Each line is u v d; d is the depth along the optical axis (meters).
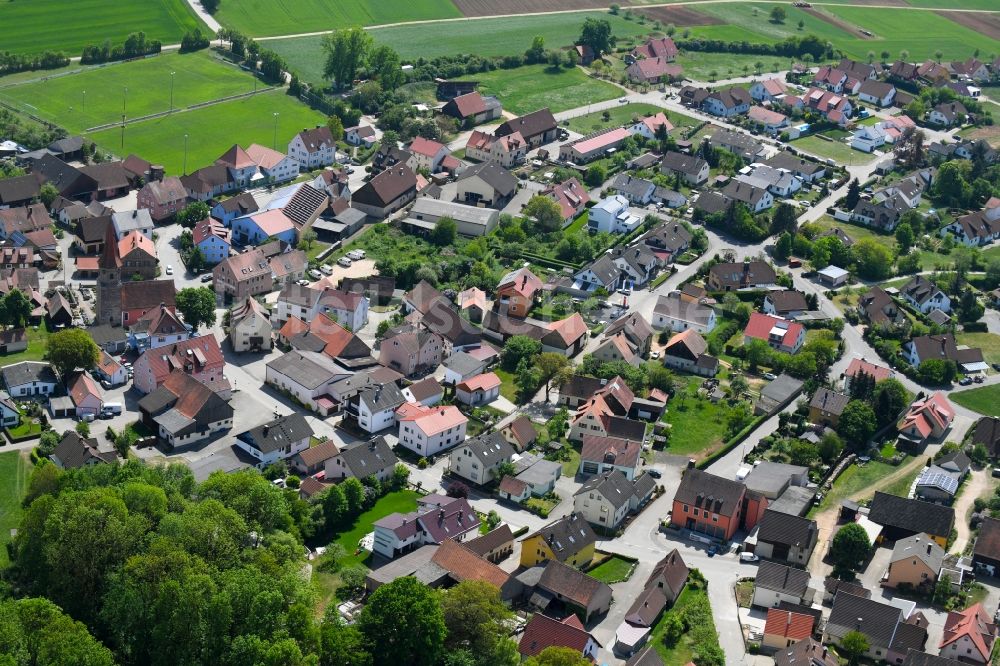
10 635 188.38
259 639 196.62
